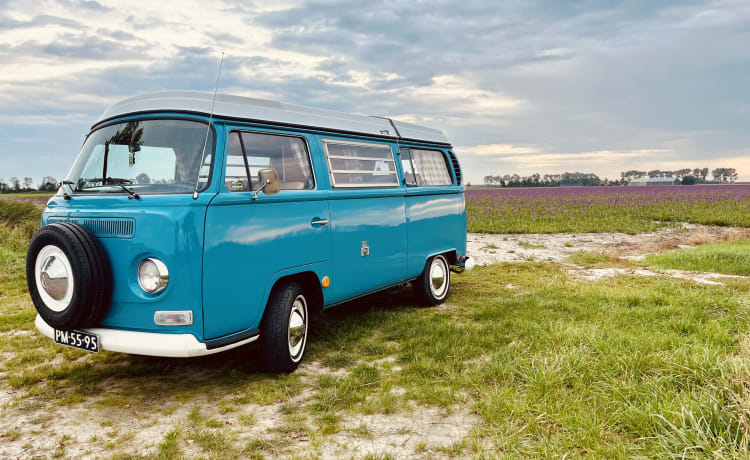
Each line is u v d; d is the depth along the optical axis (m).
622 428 3.13
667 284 7.40
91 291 3.48
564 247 13.18
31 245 3.67
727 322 5.21
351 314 6.43
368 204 5.48
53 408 3.80
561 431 3.13
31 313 6.48
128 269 3.55
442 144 7.28
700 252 10.20
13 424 3.54
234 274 3.78
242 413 3.67
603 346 4.31
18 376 4.36
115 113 4.19
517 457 2.86
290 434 3.33
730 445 2.71
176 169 3.74
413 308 6.73
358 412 3.62
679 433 2.79
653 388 3.49
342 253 5.05
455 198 7.36
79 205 3.87
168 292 3.45
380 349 4.95
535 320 5.63
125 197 3.68
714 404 2.97
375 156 5.79
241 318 3.88
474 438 3.15
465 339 5.00
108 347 3.54
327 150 5.04
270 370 4.36
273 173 3.92
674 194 39.00
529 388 3.70
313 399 3.90
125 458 3.05
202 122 3.83
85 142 4.34
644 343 4.43
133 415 3.67
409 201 6.25
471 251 12.41
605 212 22.59
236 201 3.82
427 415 3.55
